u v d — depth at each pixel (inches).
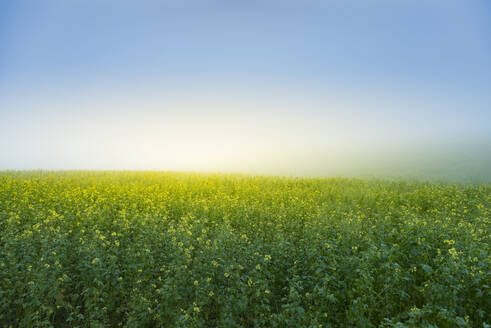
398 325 204.8
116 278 267.9
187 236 336.8
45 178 897.5
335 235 378.9
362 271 259.1
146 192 672.4
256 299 257.6
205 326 237.6
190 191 739.4
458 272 251.4
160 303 250.8
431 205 634.8
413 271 284.4
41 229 356.8
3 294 254.7
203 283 257.4
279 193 731.4
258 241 350.6
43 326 236.2
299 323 219.8
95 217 434.6
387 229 420.8
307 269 298.2
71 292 286.5
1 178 775.7
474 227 386.9
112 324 257.1
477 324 226.2
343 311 259.8
